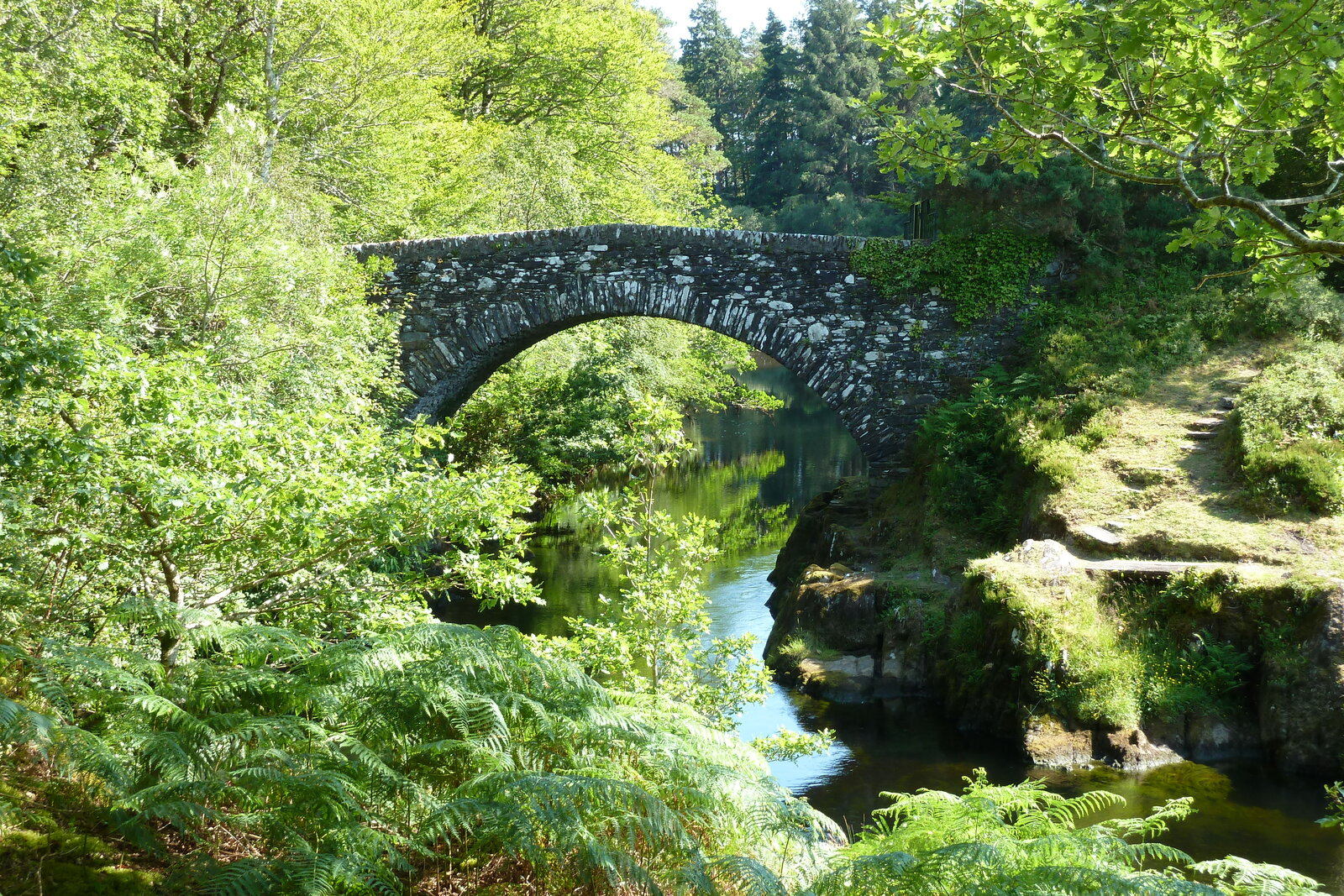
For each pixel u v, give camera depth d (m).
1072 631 10.71
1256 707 10.29
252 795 3.78
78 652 3.98
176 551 5.86
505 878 3.94
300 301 11.92
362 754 3.95
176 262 11.05
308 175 18.58
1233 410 13.55
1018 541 13.46
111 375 5.61
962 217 17.00
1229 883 4.79
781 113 59.91
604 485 25.73
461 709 4.37
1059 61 6.00
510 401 23.97
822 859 4.79
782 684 13.02
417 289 17.56
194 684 4.30
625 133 32.72
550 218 25.22
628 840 4.05
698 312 17.31
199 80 19.47
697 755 4.91
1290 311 15.61
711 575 18.66
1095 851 4.41
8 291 5.40
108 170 11.70
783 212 55.31
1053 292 17.16
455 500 6.72
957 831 4.78
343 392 11.82
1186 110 5.99
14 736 3.28
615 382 24.73
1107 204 16.77
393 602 7.06
